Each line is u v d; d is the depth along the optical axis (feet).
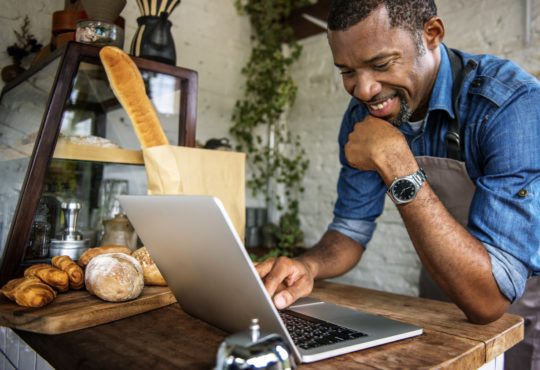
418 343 2.14
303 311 2.58
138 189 3.98
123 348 1.98
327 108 9.61
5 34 5.72
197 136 8.70
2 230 3.42
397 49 2.47
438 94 2.95
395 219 8.29
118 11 3.89
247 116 9.45
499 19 6.89
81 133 3.85
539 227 2.49
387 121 2.89
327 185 9.53
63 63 3.36
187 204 1.72
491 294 2.45
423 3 2.55
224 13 9.11
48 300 2.44
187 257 2.00
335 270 3.54
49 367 2.17
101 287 2.49
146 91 4.01
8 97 4.58
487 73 2.94
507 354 4.47
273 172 9.87
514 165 2.58
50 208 3.30
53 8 6.15
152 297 2.66
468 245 2.44
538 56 6.43
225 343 1.24
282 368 1.22
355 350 1.98
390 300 3.16
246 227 9.01
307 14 9.59
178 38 8.32
